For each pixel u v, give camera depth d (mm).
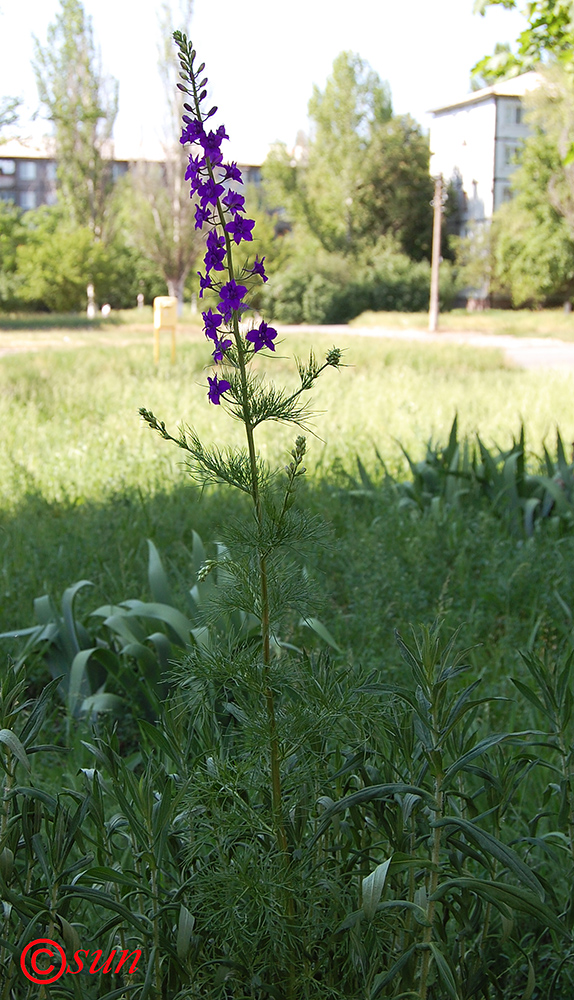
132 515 6422
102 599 4879
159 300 17484
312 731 1695
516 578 4926
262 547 1666
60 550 5422
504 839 2373
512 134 49469
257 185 56188
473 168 51344
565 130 37250
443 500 6672
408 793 1606
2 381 14445
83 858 1663
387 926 1747
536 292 44406
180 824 1807
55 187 52875
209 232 1625
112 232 51094
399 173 52438
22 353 21797
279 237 47188
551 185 40219
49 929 1565
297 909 1700
